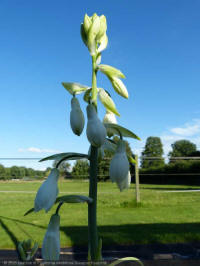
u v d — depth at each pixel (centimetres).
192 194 1254
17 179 2211
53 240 124
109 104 157
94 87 142
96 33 145
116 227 538
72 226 550
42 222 590
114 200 1009
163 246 413
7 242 418
